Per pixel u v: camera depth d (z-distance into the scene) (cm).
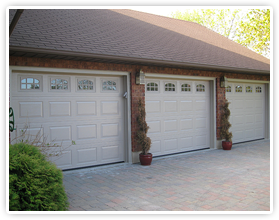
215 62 877
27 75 609
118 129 748
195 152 911
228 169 680
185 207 431
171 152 866
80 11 922
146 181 582
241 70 930
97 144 709
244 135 1120
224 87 988
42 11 784
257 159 796
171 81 866
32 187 331
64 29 696
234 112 1076
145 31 960
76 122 676
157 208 427
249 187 533
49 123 636
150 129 812
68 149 663
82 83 688
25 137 602
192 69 880
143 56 693
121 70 723
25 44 527
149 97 811
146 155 726
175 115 876
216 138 970
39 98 623
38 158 379
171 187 538
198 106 941
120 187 540
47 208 341
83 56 592
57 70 627
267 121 1212
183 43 984
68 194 498
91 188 534
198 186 543
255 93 1169
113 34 796
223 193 499
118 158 748
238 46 1316
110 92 734
